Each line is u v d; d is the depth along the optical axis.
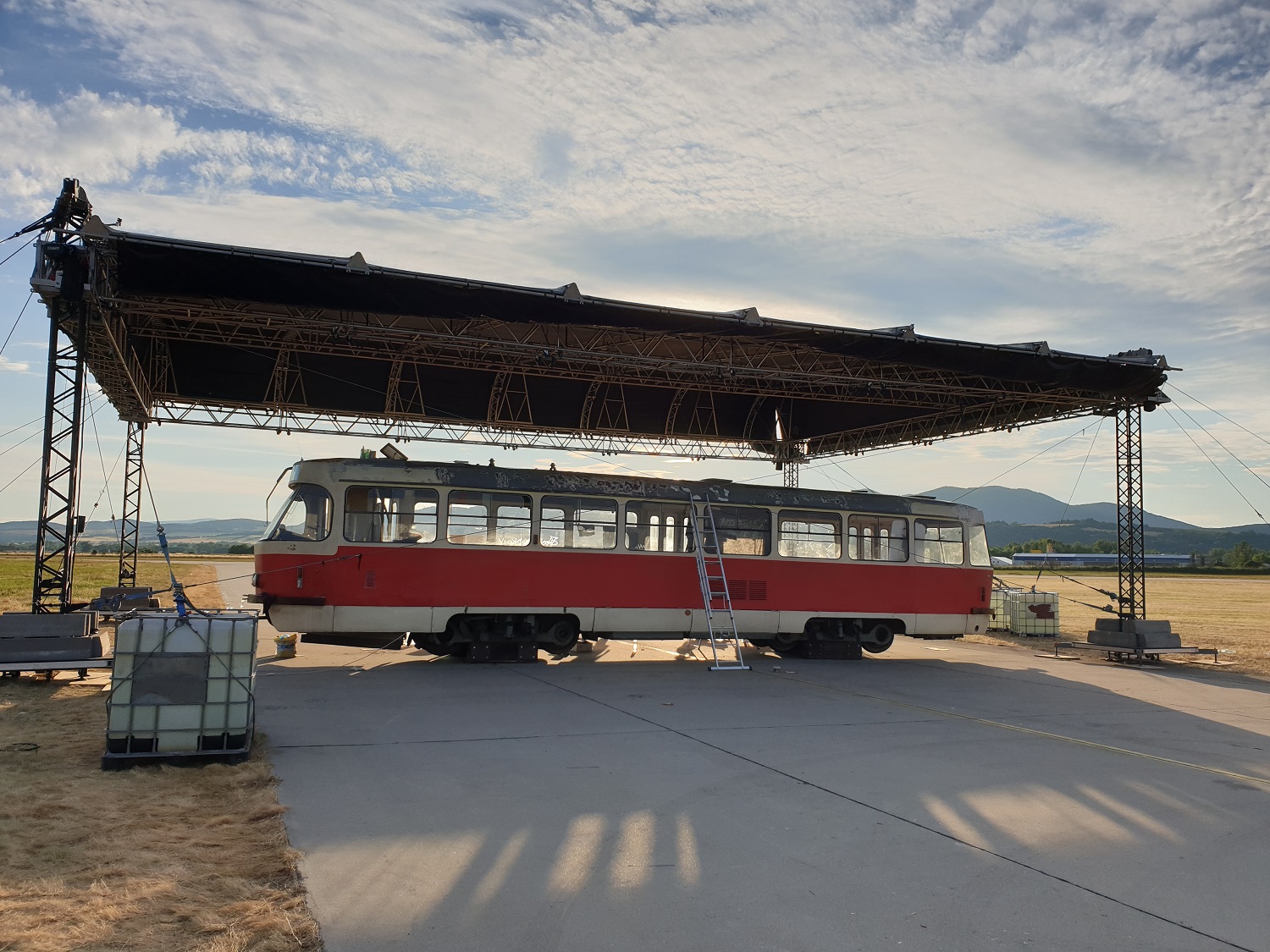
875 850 6.82
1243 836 7.46
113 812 7.05
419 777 8.62
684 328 18.03
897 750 10.51
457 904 5.54
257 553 16.59
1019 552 120.62
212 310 16.45
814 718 12.52
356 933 5.05
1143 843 7.21
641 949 4.97
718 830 7.20
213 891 5.59
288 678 15.20
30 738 9.62
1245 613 40.47
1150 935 5.39
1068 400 22.17
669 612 18.42
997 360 19.88
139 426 25.08
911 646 25.05
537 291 16.45
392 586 16.50
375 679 15.32
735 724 11.88
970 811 7.96
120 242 14.12
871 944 5.15
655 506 18.67
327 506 16.41
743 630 19.06
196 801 7.49
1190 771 9.80
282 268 15.02
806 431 28.59
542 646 18.03
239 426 22.80
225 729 8.74
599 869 6.23
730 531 19.19
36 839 6.33
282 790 7.97
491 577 17.16
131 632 8.61
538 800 7.93
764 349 20.53
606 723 11.73
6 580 43.41
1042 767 9.78
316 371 22.34
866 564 20.31
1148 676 18.89
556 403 25.03
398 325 19.41
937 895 5.93
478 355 21.39
